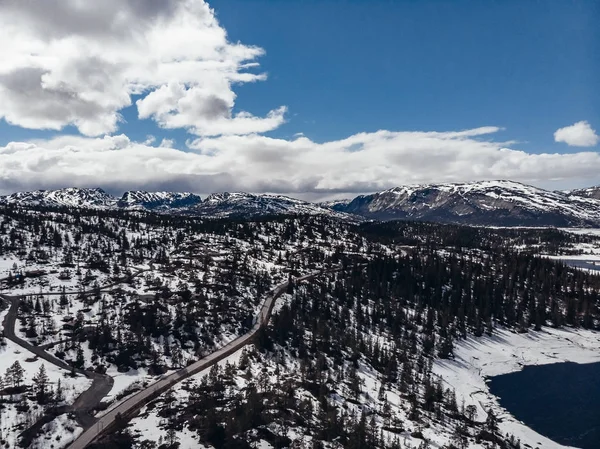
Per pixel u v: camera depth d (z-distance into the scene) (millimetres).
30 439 151250
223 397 182250
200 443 149000
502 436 186000
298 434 160250
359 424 165625
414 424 184375
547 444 184500
